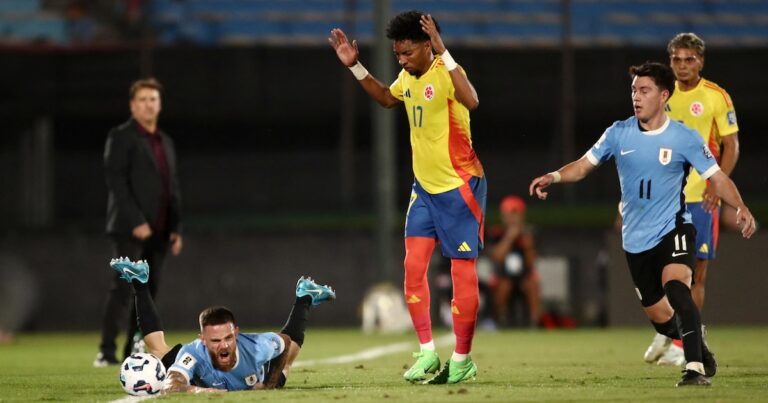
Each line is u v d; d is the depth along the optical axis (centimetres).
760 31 8344
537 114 7019
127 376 2250
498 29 8344
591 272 6312
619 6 8350
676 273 2344
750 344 4153
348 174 7006
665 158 2377
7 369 3241
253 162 7031
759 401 1988
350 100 7050
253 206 7012
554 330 5869
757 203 6288
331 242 6525
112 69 6994
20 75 6919
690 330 2286
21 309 6391
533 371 2858
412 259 2522
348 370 2980
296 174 7025
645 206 2400
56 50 6944
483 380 2561
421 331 2548
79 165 6944
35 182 6900
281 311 6519
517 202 5966
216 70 7056
